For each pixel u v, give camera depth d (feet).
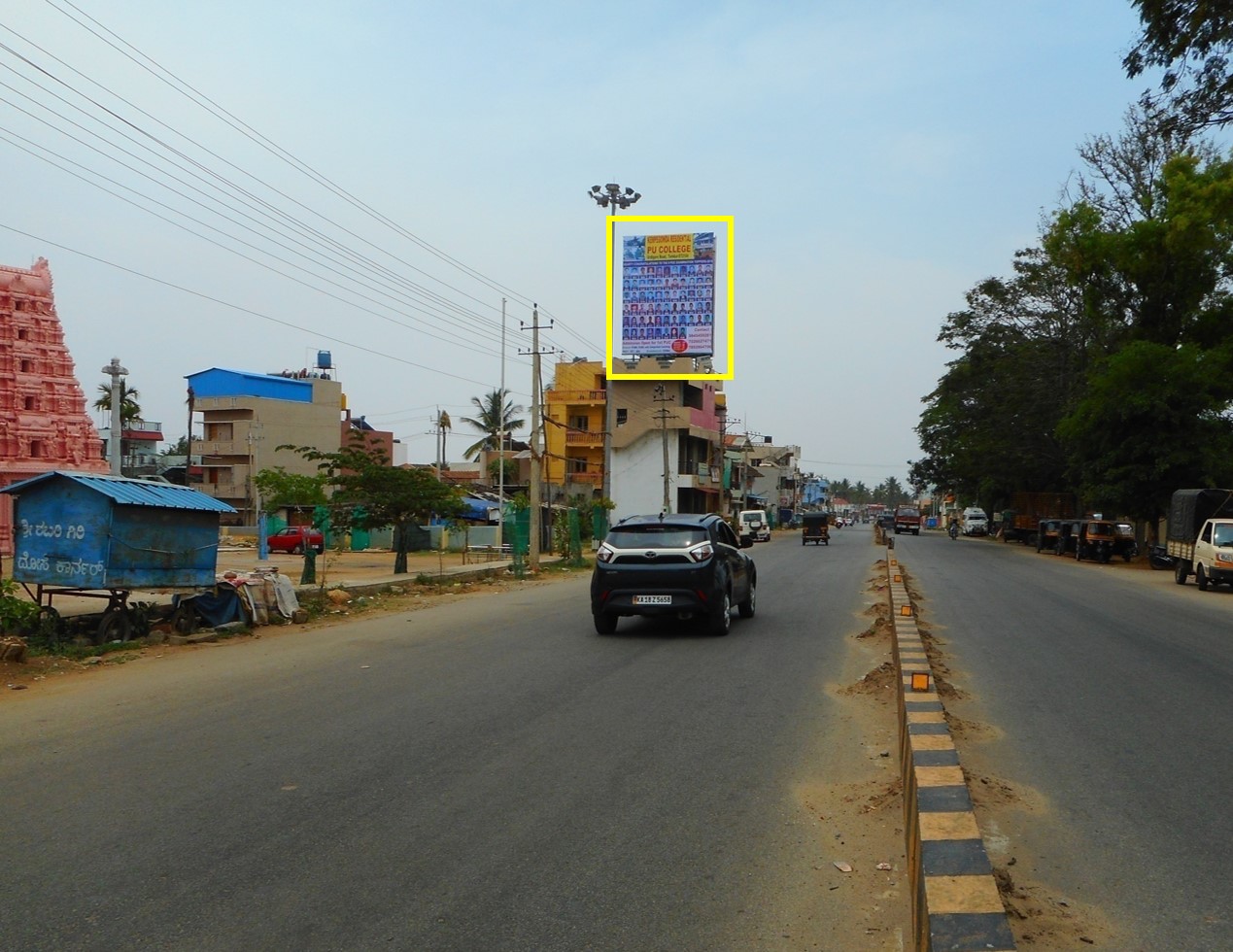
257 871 15.37
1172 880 15.25
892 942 13.10
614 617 44.52
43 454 99.40
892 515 345.92
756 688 31.22
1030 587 78.02
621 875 15.28
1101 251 121.60
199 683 32.27
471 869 15.47
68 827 17.52
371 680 32.71
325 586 68.33
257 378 207.72
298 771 21.16
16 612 38.04
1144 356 120.06
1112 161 126.21
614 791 19.76
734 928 13.48
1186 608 64.59
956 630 47.34
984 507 277.03
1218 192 66.80
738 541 51.85
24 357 99.50
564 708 27.91
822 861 16.02
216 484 199.72
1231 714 27.96
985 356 181.37
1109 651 41.11
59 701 29.32
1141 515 127.03
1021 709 28.43
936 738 17.03
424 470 89.30
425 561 122.52
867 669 34.96
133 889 14.67
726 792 19.72
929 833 12.10
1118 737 24.93
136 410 218.18
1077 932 13.30
